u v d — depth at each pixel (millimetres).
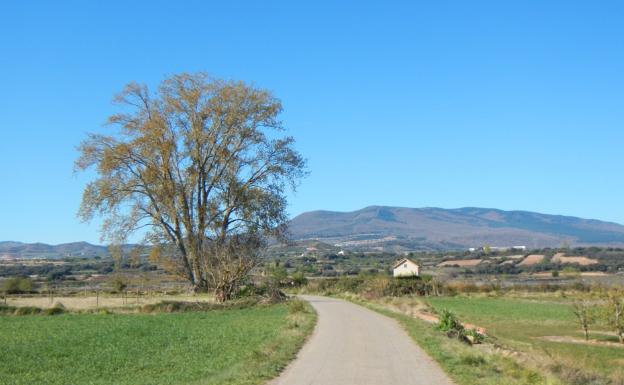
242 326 32219
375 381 15695
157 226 56688
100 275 107500
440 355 19891
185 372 17844
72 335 29172
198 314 42438
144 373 18156
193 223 55969
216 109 55250
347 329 30016
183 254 58156
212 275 52969
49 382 16984
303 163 59344
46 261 149625
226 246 53312
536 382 16219
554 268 119312
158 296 63531
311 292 78125
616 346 32281
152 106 55781
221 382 15203
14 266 128500
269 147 58000
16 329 32531
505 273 116625
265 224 56750
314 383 15414
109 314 43250
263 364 17875
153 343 25453
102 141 55250
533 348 28484
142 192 55844
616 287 42062
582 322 35812
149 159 55031
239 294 54469
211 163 56594
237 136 56562
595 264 119562
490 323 42844
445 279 88312
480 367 17688
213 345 24312
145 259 58031
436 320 35562
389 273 106562
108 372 18547
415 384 15273
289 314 39875
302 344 23812
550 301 63562
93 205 54625
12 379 17516
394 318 37125
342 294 70750
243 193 56469
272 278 61781
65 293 70188
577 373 19750
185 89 55500
